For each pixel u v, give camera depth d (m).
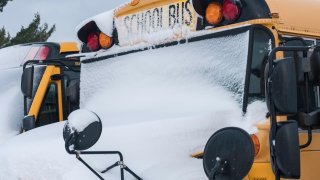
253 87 3.97
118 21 5.00
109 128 4.05
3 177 4.20
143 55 4.78
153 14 4.71
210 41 4.27
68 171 3.87
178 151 3.87
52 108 7.03
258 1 3.98
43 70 7.04
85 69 5.30
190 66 4.39
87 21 5.08
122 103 4.81
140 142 3.92
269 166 3.66
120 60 4.98
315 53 3.39
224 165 3.37
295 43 4.11
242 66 4.02
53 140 4.15
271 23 3.95
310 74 3.41
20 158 4.14
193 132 3.90
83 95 5.27
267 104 3.23
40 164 4.03
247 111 3.90
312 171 4.04
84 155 3.90
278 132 3.14
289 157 3.11
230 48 4.12
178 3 4.50
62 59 6.87
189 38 4.39
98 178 3.77
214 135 3.44
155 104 4.48
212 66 4.23
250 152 3.29
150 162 3.84
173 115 4.11
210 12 4.15
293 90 3.13
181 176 3.71
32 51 7.61
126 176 3.79
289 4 4.19
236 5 4.04
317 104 4.04
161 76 4.60
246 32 4.02
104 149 3.91
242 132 3.34
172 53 4.55
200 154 3.84
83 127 3.58
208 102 4.14
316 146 4.07
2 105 7.06
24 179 4.07
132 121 4.17
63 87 7.12
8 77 7.43
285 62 3.14
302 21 4.26
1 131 6.86
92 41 5.18
